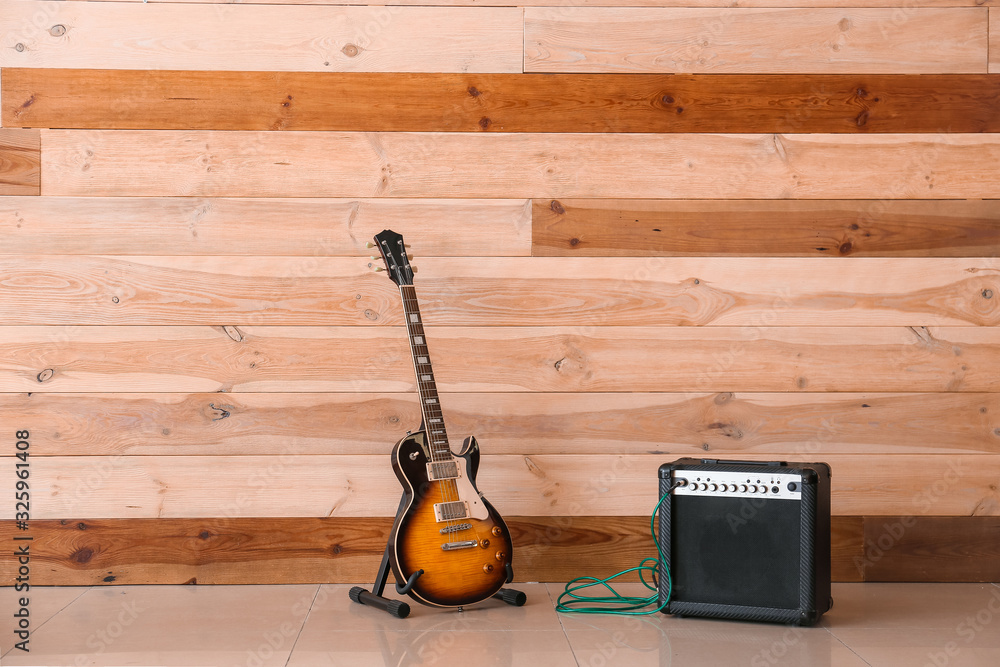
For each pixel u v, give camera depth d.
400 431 2.28
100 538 2.23
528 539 2.29
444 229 2.30
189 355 2.26
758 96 2.33
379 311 2.29
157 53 2.27
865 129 2.33
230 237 2.27
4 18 2.25
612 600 2.09
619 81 2.32
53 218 2.25
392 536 1.94
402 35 2.30
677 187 2.32
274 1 2.29
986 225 2.33
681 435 2.30
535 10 2.31
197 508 2.25
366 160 2.30
